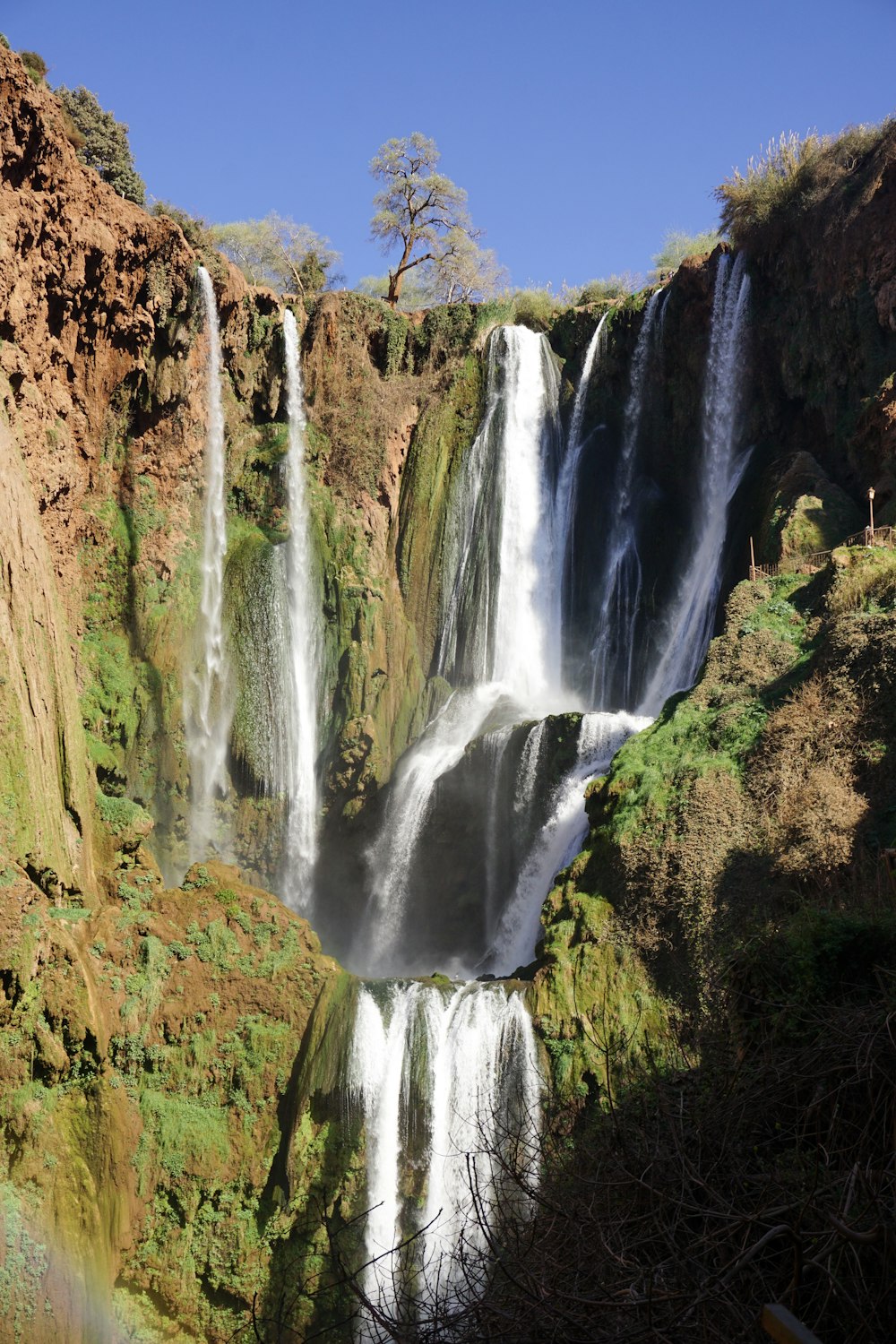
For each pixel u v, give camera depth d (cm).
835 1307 920
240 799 4072
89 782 3062
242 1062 2731
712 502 4047
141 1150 2606
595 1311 895
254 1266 2600
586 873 2784
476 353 4591
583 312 4575
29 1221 2402
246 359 4212
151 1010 2722
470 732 3981
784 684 2759
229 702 4050
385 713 4219
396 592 4397
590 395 4438
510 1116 2389
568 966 2605
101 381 3688
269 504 4234
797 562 3158
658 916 2559
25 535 2950
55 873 2733
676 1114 1111
